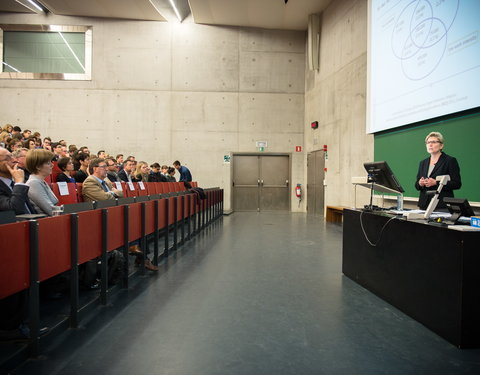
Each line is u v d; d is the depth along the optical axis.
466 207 2.17
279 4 9.09
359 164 7.01
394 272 2.53
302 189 10.85
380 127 5.79
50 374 1.59
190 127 10.63
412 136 5.05
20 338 1.80
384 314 2.38
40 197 2.71
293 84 10.85
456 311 1.90
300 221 8.11
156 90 10.55
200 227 6.51
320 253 4.42
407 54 5.00
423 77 4.64
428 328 2.14
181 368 1.65
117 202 3.25
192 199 5.78
